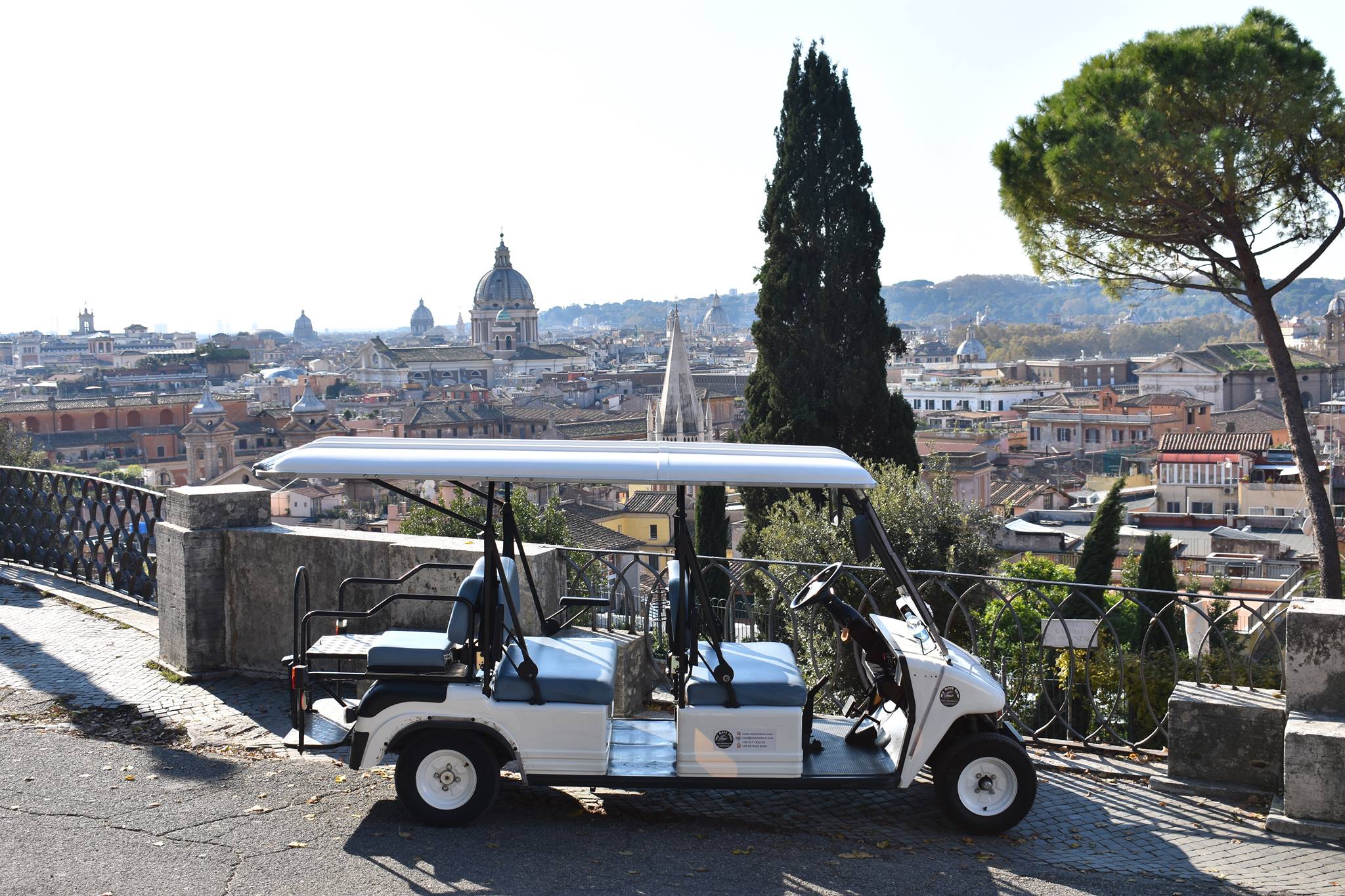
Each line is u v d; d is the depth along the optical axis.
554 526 40.38
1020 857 6.39
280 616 9.38
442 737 6.57
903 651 6.83
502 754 6.75
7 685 9.07
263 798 6.89
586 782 6.56
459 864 6.04
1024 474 95.56
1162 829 6.92
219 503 9.55
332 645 7.12
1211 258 19.67
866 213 41.25
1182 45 18.56
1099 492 77.50
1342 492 58.16
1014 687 14.66
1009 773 6.69
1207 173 18.02
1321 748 6.80
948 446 109.38
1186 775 7.62
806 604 7.30
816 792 7.36
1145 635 8.52
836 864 6.20
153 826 6.41
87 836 6.24
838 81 41.31
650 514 72.75
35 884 5.62
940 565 24.94
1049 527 57.53
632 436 146.25
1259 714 7.43
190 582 9.38
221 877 5.79
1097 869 6.26
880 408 40.72
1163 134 17.95
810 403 40.53
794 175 41.41
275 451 145.75
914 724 6.63
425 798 6.56
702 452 6.81
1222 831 6.91
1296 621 7.21
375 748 6.56
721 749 6.57
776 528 25.94
